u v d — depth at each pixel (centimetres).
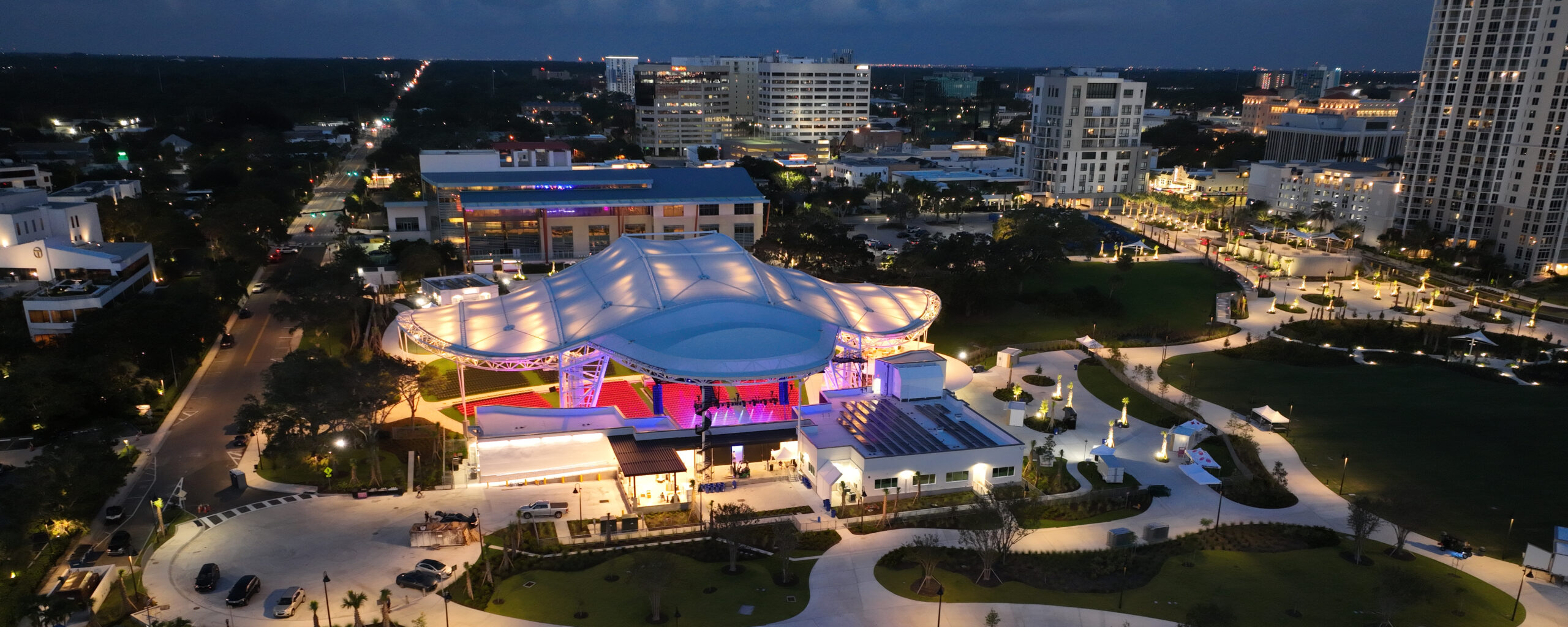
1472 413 12938
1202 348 16250
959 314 17888
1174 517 9738
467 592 7831
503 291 17862
